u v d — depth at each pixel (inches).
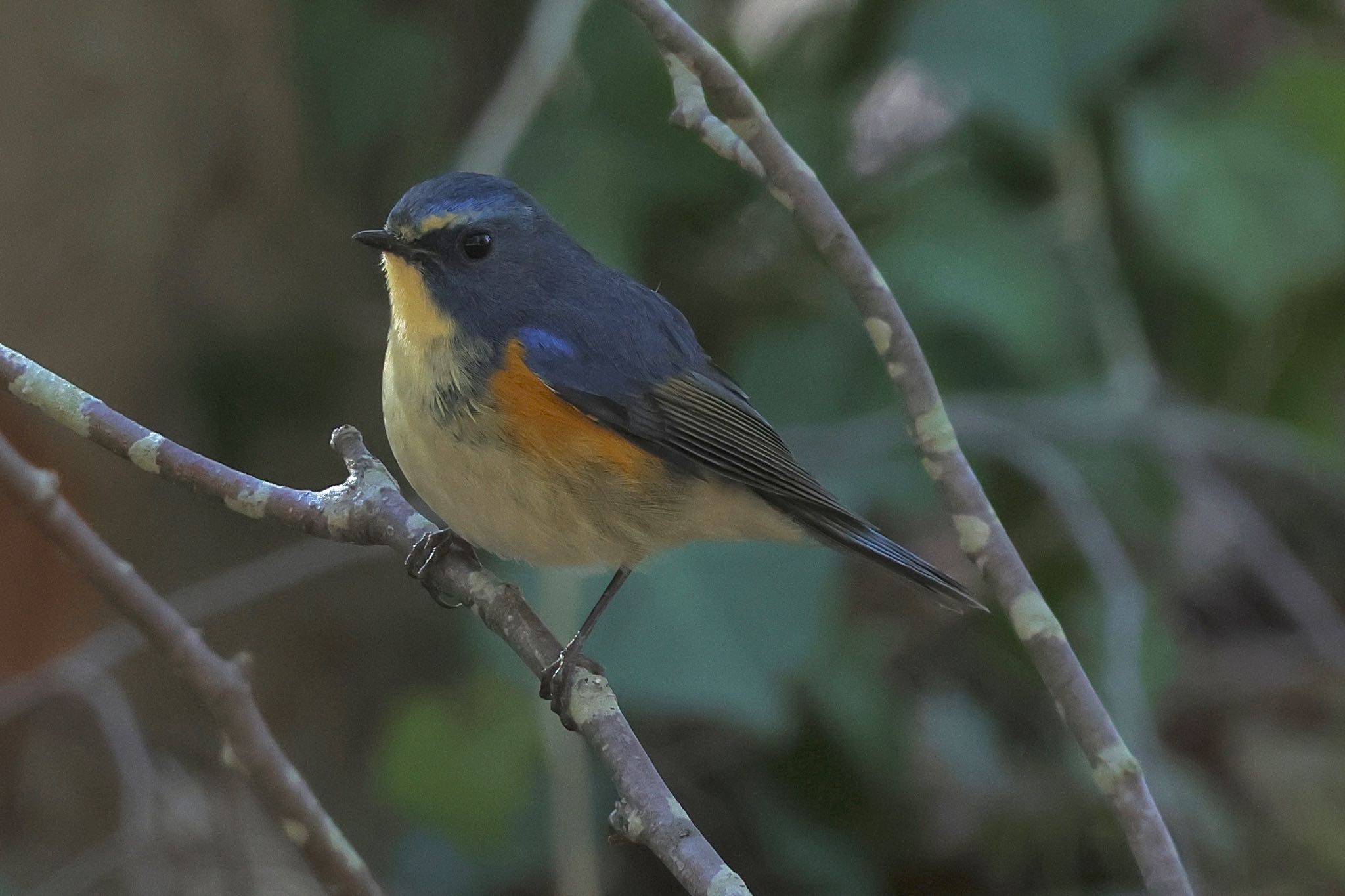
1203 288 414.3
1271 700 476.7
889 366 224.1
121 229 374.6
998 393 411.5
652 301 309.1
